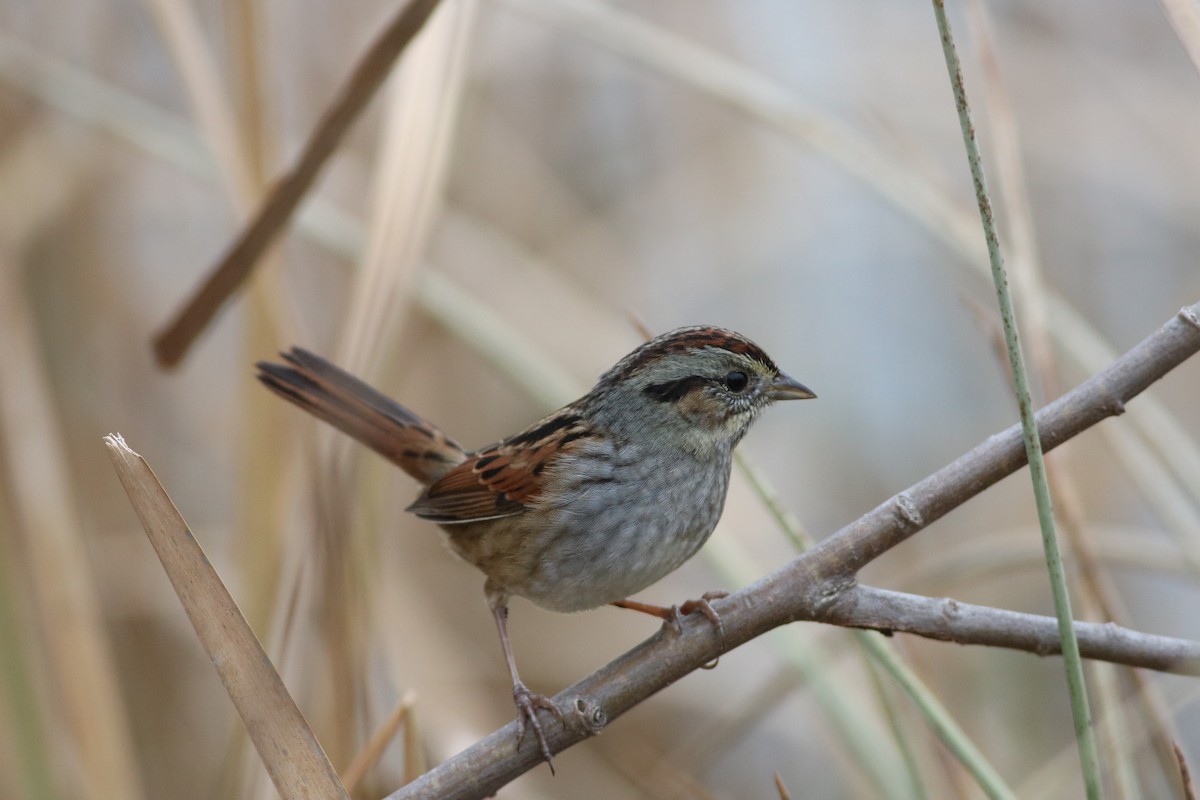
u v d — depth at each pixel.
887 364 13.88
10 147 11.66
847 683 9.30
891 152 10.24
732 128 13.60
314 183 7.49
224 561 11.60
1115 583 12.18
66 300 11.91
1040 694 11.12
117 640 11.30
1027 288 7.75
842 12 13.62
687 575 13.62
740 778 11.95
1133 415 7.91
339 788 5.35
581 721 6.29
